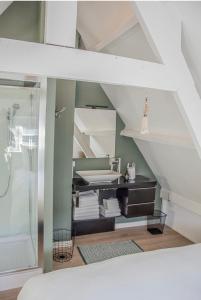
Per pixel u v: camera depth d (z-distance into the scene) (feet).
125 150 13.10
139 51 8.20
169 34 6.59
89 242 11.33
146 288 4.75
